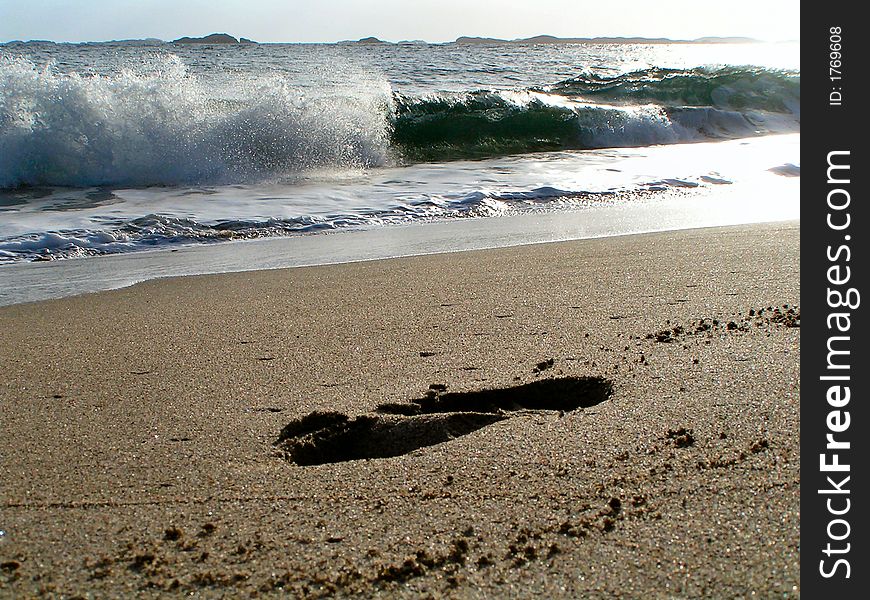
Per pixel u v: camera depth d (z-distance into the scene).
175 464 2.12
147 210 6.94
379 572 1.56
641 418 2.26
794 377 2.49
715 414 2.24
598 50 63.06
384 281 4.41
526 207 7.37
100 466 2.12
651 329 3.23
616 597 1.45
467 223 6.60
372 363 2.96
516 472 1.98
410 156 10.75
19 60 9.27
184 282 4.58
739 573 1.50
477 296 3.97
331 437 2.37
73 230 6.09
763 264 4.46
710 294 3.80
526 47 64.69
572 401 2.62
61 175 8.27
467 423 2.38
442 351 3.08
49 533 1.75
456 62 30.05
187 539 1.72
